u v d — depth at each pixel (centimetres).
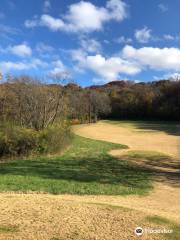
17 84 3544
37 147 2573
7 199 1013
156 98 9438
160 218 884
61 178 1631
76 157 2620
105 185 1570
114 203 1167
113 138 4669
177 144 4050
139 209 1015
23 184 1405
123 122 8262
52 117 3281
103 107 8825
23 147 2503
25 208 899
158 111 9194
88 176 1759
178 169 2419
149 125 7281
